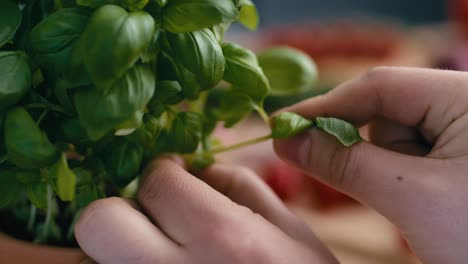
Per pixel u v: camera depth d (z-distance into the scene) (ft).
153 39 0.89
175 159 1.12
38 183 0.94
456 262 1.03
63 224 1.10
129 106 0.86
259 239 0.97
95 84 0.82
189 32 0.91
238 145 1.09
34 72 0.94
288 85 1.15
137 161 0.98
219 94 1.26
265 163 1.73
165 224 0.97
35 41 0.88
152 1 0.90
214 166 1.19
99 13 0.83
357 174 1.05
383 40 2.91
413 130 1.15
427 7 4.38
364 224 1.68
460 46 2.82
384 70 1.09
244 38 3.05
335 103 1.11
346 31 3.08
